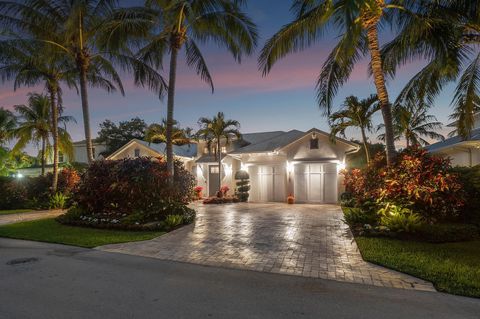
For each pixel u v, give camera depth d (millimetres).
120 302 4098
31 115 20688
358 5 6113
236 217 12297
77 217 11055
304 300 4156
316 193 18344
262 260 6168
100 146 32344
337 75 12039
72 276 5215
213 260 6199
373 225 8766
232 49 13719
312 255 6520
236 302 4090
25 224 11031
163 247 7324
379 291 4488
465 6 8930
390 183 8719
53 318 3635
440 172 8367
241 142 22844
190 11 10852
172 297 4270
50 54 14344
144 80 14734
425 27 8852
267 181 19750
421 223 7715
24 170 31781
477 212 8656
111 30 12016
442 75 10375
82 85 14156
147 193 10867
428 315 3686
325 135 17938
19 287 4680
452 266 5496
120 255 6648
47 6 13773
